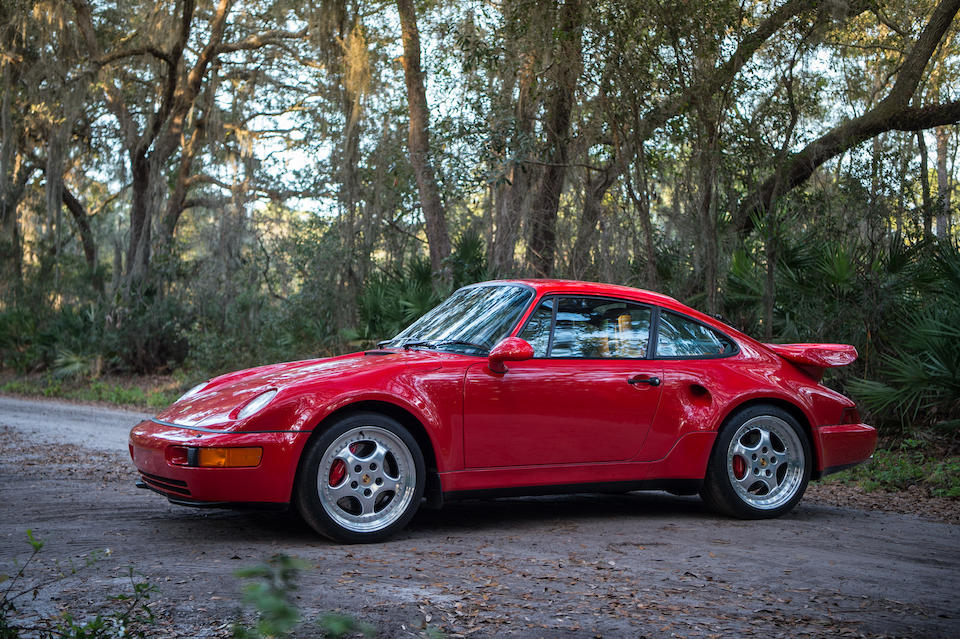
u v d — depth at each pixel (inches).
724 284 465.1
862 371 406.0
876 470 319.6
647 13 439.5
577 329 213.6
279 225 902.4
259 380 197.9
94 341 915.4
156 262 960.9
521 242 676.1
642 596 146.6
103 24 1026.7
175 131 983.6
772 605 143.2
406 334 228.4
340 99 856.9
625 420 210.2
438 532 200.4
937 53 689.0
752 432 225.9
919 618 138.4
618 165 502.0
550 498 255.3
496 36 567.2
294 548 179.2
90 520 209.0
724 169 453.7
